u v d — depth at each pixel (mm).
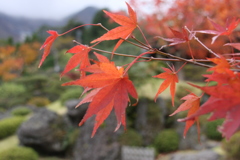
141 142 6516
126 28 654
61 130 7312
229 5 3043
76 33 19625
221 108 380
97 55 633
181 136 6758
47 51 673
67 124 7547
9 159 6043
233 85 394
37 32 23781
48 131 7094
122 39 651
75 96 9414
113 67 535
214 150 5609
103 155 5984
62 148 7074
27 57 20328
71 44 19328
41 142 6980
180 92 7199
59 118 7531
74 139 6961
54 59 20688
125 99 524
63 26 19906
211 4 3188
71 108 7594
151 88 7312
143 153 5961
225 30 667
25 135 7109
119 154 6035
